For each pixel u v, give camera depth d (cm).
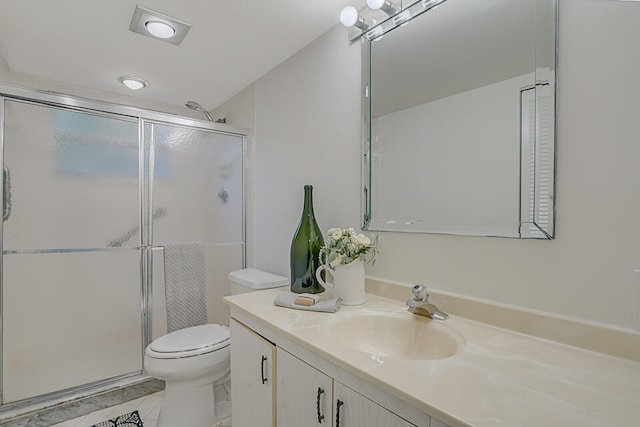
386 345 114
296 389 102
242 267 242
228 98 267
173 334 178
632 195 79
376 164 144
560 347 89
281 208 208
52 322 181
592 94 85
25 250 173
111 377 199
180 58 198
